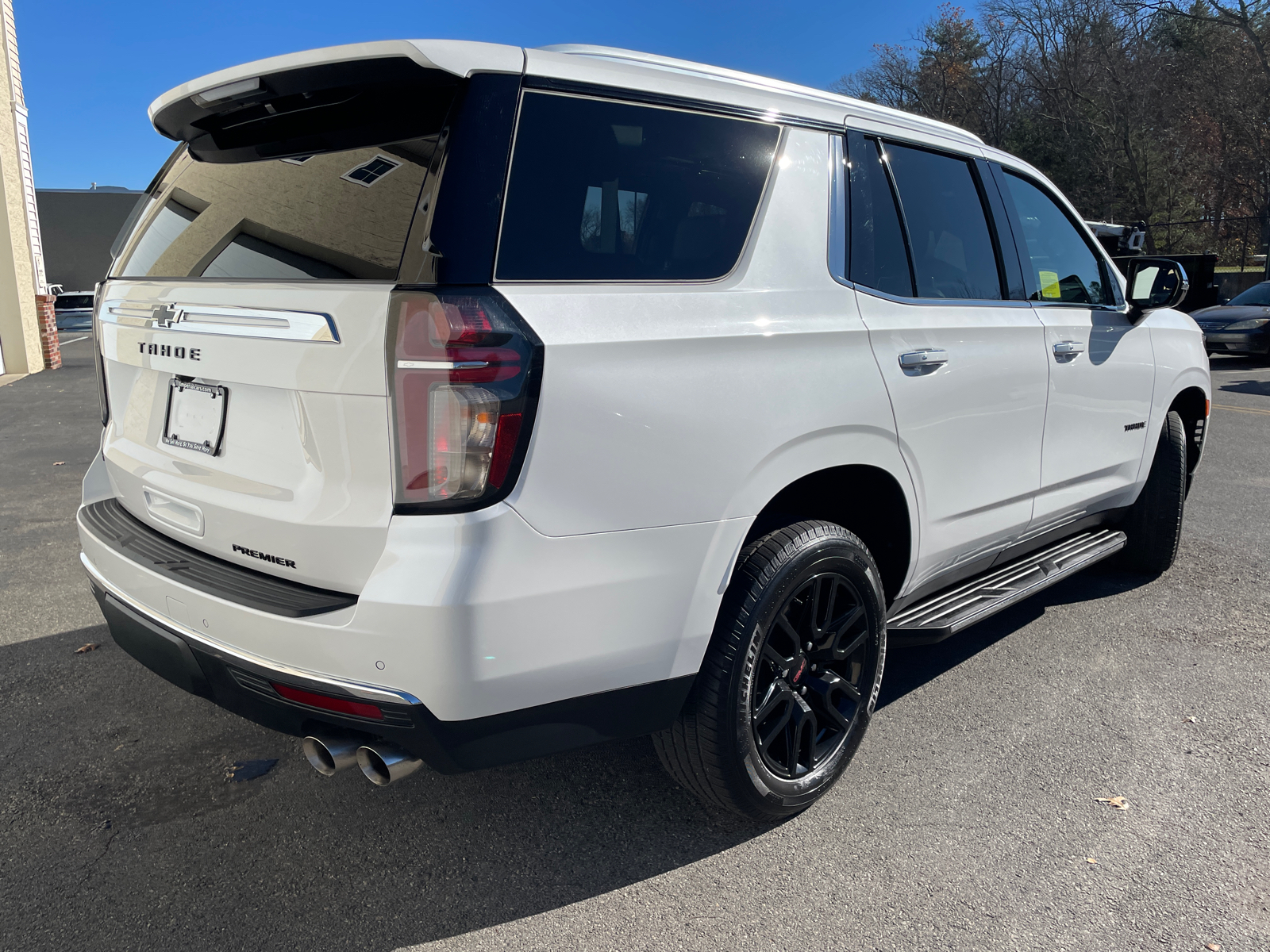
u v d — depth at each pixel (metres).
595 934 2.04
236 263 2.08
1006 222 3.23
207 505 2.13
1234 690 3.28
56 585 4.30
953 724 3.03
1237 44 34.22
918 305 2.71
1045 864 2.30
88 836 2.38
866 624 2.57
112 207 38.47
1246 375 13.66
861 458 2.45
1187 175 37.38
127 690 3.22
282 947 1.99
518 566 1.78
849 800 2.59
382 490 1.78
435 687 1.75
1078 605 4.16
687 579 2.05
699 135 2.21
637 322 1.96
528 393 1.76
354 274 1.82
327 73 1.89
